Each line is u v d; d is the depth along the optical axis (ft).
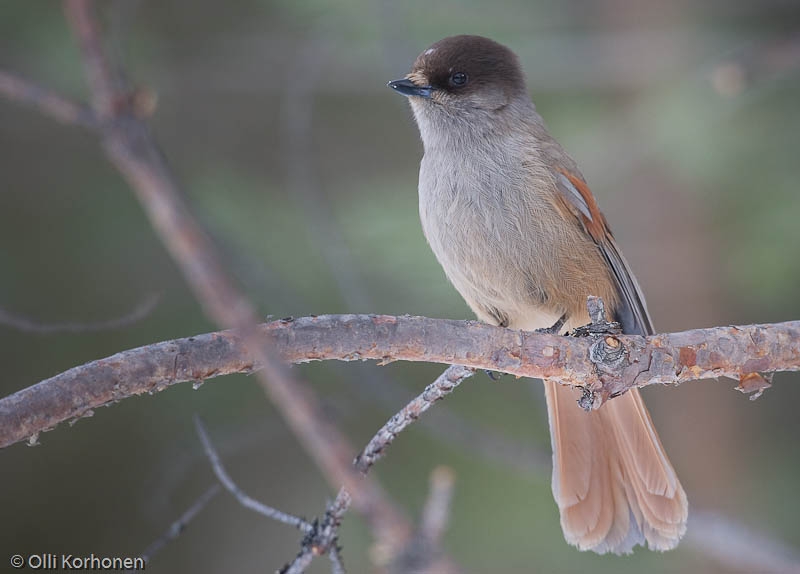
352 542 36.35
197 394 37.01
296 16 43.39
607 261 28.78
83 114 12.86
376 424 37.27
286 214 37.58
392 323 20.44
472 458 37.19
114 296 37.45
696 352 21.67
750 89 39.37
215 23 44.55
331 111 43.88
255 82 43.98
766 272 38.55
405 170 43.01
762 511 39.81
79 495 36.88
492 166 28.19
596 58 42.80
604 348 21.34
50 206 38.78
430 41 41.32
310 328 19.93
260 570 37.63
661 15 44.93
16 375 36.24
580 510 27.02
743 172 39.68
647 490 26.71
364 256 37.24
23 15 38.55
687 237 42.63
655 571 37.55
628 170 42.78
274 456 38.65
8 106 39.17
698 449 42.52
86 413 18.43
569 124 42.27
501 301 28.48
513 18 42.93
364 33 41.73
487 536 36.73
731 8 44.65
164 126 43.06
